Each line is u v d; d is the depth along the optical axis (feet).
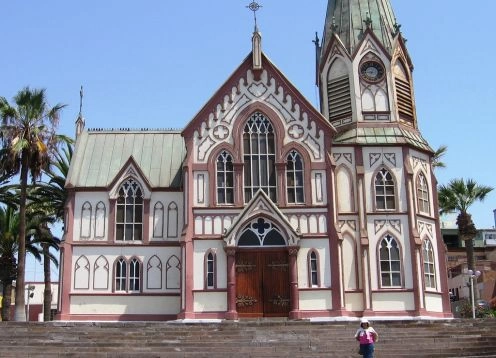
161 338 100.53
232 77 142.10
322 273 131.44
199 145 138.62
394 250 137.28
